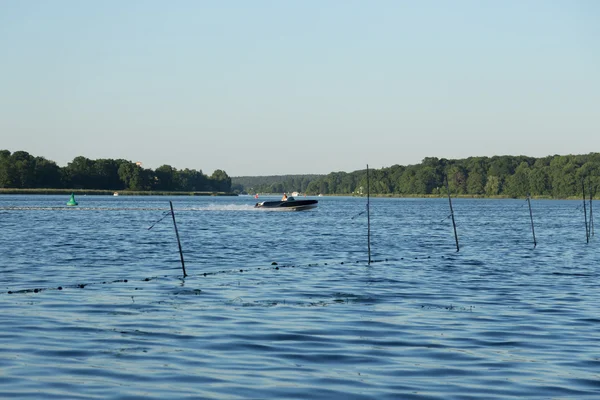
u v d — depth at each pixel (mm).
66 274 39938
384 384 17188
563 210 185750
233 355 19984
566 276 40844
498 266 46594
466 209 193875
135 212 145875
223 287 34750
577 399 16203
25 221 104750
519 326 24625
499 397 16250
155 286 34938
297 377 17750
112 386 16750
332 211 168750
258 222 109438
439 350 20828
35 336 22250
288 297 31359
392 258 52281
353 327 24188
